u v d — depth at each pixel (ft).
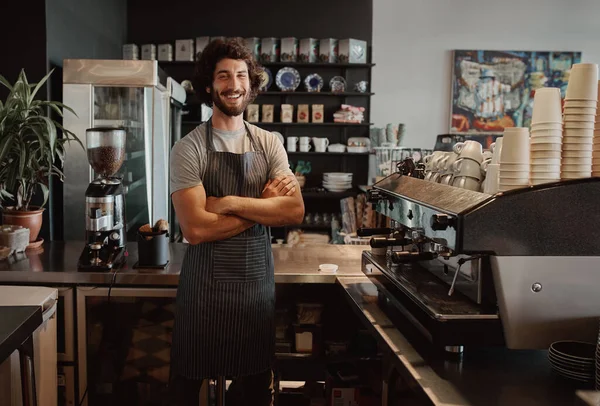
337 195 19.51
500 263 5.04
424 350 5.74
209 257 7.41
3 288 7.69
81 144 10.62
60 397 8.77
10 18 11.91
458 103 21.94
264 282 7.67
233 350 7.55
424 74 21.89
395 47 21.79
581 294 5.15
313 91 19.54
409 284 6.09
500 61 21.85
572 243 5.09
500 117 22.04
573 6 21.80
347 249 10.75
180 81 19.58
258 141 7.89
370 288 8.11
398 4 21.65
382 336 6.14
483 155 6.25
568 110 5.24
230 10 19.76
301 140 19.43
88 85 11.59
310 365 10.98
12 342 5.96
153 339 8.82
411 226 6.35
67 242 10.91
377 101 21.95
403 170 7.69
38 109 11.45
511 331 5.12
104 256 8.82
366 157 20.24
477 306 5.37
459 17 21.74
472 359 5.51
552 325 5.16
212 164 7.51
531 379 5.04
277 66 19.79
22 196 10.74
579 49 21.99
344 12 19.94
